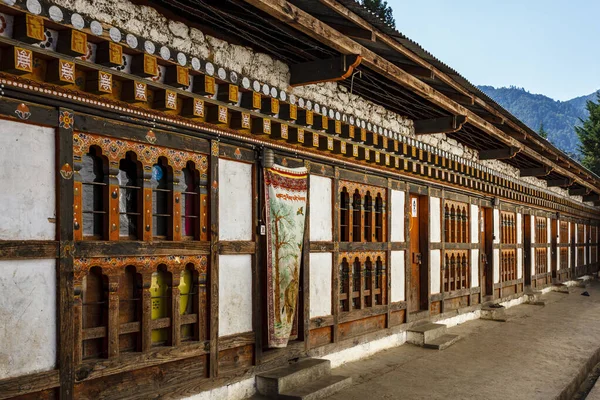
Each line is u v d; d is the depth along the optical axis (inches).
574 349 412.2
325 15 226.2
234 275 252.4
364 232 359.9
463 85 323.6
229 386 245.8
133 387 205.3
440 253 465.4
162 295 221.0
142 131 206.7
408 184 412.5
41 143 174.2
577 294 816.3
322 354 311.4
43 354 173.8
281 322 273.4
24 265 169.2
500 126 429.7
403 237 406.6
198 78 219.6
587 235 1150.3
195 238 233.1
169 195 222.5
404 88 322.0
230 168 251.0
